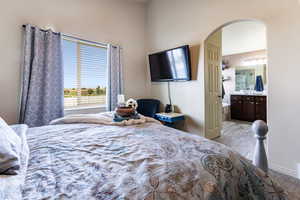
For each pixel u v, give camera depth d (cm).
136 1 354
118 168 74
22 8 227
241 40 425
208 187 69
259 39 418
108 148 97
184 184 66
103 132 131
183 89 303
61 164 79
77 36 277
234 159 88
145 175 67
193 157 83
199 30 270
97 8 299
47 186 62
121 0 333
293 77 181
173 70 306
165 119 292
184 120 304
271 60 194
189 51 282
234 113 522
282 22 185
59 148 99
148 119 180
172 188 63
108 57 312
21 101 224
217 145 101
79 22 278
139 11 362
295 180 177
